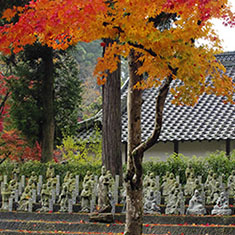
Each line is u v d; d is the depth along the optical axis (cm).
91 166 2512
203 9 1099
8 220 1886
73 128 2822
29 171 2589
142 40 1091
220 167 2312
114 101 2222
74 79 2881
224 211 1780
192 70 1099
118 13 1093
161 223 1761
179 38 1092
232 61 2995
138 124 1282
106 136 2219
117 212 1948
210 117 2680
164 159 2636
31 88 2692
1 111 2677
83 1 1016
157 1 1062
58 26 1056
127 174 1261
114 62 1299
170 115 2748
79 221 1880
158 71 1161
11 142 2597
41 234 1694
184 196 2027
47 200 2059
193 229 1630
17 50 1198
